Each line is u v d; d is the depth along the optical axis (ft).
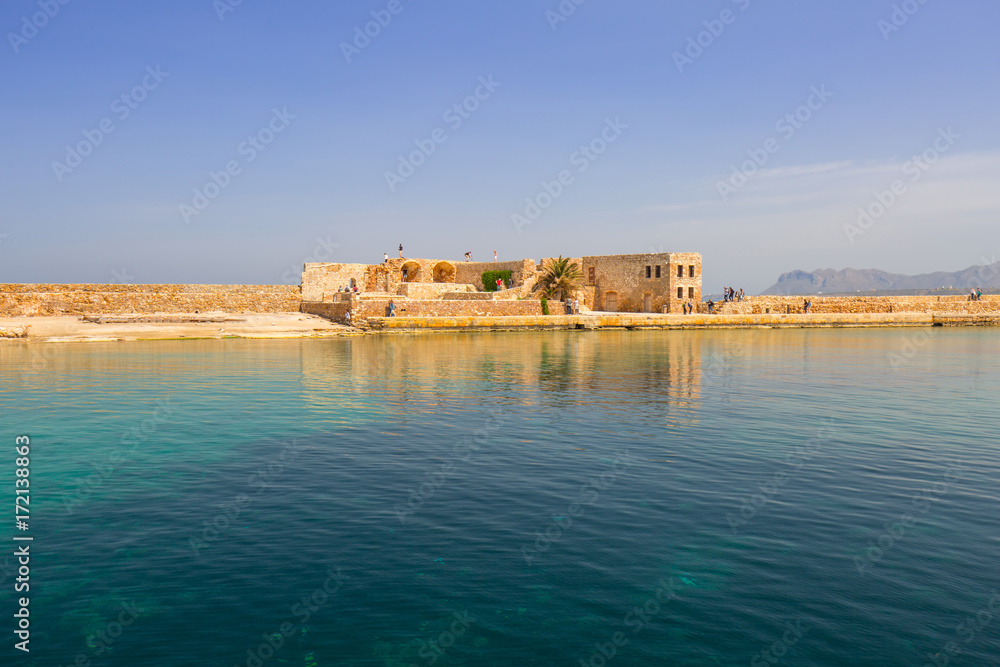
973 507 32.40
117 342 138.41
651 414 57.11
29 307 163.12
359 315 171.12
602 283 241.35
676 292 217.36
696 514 31.37
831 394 69.10
